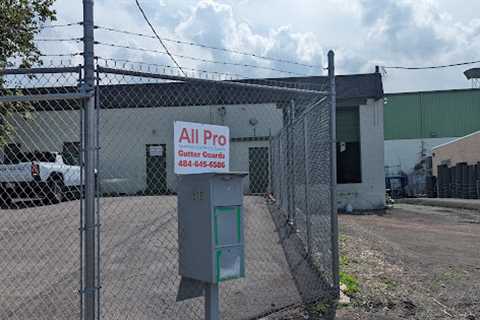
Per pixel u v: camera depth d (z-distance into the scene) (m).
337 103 21.53
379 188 21.36
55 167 13.29
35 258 7.56
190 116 22.41
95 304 4.09
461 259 8.48
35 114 8.99
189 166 4.07
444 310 5.28
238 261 3.87
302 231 8.82
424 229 13.33
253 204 15.46
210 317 3.87
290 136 10.20
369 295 5.62
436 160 35.72
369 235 11.16
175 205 13.51
